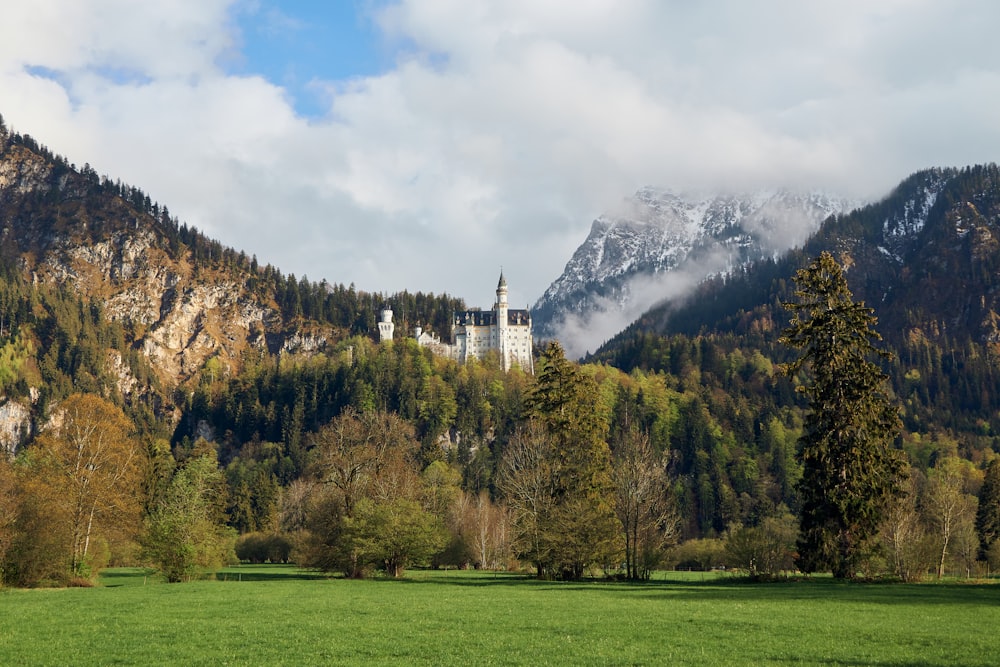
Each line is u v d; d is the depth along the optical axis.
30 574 70.19
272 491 184.75
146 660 32.81
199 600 56.75
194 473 119.69
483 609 50.09
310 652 34.34
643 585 73.56
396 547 85.19
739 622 42.69
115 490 84.56
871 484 70.56
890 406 73.00
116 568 117.88
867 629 39.84
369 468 88.88
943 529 97.75
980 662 31.44
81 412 86.69
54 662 32.53
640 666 31.23
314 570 99.38
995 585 67.19
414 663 31.83
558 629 40.66
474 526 122.25
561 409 85.44
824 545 72.19
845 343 73.31
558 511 81.06
